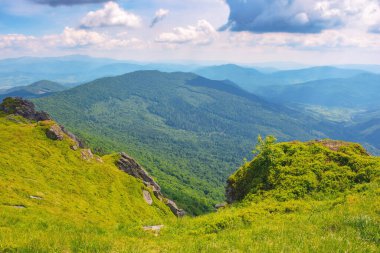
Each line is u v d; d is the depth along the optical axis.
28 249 13.40
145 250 15.22
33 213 30.19
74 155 93.06
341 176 28.69
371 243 13.65
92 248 14.50
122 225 23.92
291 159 32.41
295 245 13.63
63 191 67.94
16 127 93.31
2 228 18.25
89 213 59.94
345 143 35.00
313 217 19.36
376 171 28.20
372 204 19.22
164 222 25.67
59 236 16.03
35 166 72.12
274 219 21.48
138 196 97.69
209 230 21.16
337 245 13.30
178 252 14.70
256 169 34.16
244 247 14.51
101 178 90.75
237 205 29.98
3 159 64.94
